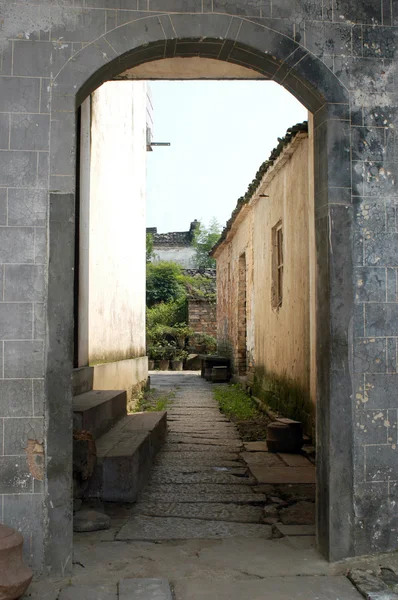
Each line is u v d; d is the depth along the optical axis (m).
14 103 3.71
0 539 3.10
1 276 3.64
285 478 5.79
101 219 8.27
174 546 4.04
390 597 3.19
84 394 6.85
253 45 3.91
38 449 3.59
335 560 3.75
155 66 6.04
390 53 4.04
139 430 6.32
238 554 3.89
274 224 9.90
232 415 9.69
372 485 3.83
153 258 30.75
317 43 3.97
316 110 4.12
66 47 3.76
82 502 4.99
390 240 3.95
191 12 3.86
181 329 22.81
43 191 3.70
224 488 5.47
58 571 3.55
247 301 13.28
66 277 3.66
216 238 32.34
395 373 3.90
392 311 3.93
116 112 9.55
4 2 3.76
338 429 3.81
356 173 3.95
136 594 3.25
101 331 8.23
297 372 8.10
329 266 3.88
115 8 3.81
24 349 3.62
